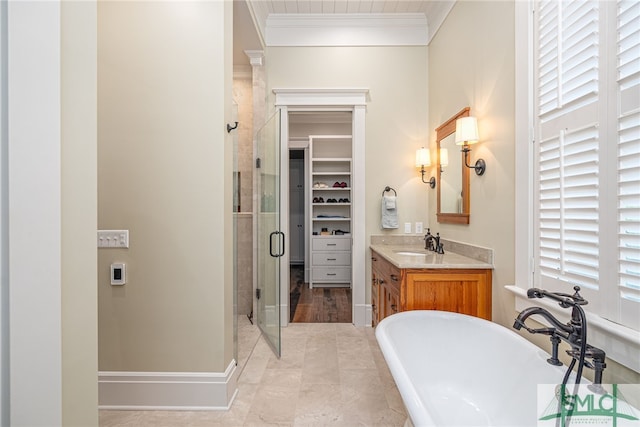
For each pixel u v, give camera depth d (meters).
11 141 0.66
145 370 1.90
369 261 3.34
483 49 2.19
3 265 0.65
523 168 1.70
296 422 1.76
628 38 1.10
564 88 1.43
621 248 1.13
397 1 3.09
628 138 1.12
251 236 3.57
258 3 3.00
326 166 5.55
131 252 1.89
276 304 2.63
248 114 3.59
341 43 3.35
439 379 1.75
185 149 1.88
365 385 2.14
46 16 0.73
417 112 3.35
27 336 0.69
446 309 2.06
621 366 1.15
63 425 0.81
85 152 0.89
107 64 1.88
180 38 1.88
